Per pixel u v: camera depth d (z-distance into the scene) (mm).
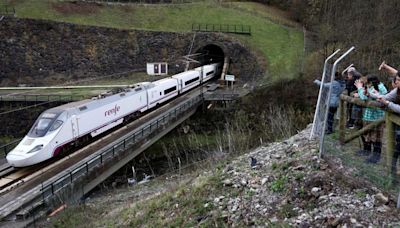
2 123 35781
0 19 42688
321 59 37875
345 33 41750
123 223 12188
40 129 20766
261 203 9672
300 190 9375
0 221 14805
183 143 34750
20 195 16812
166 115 30406
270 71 43406
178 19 55125
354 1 45125
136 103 30672
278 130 27609
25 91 40094
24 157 19141
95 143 24641
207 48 50688
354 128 10945
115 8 54438
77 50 46281
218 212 10031
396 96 8391
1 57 42938
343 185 8969
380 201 8109
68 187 17484
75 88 41812
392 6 38781
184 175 20797
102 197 20562
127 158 23891
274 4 66188
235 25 53688
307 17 57062
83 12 51469
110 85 43375
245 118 36312
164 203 12109
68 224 14492
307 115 32969
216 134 36875
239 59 47000
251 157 13055
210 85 46188
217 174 12539
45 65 44781
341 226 7801
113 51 47750
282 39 50531
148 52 48875
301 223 8320
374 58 34250
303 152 11281
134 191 20703
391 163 8297
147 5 56844
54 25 45312
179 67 47875
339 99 10727
